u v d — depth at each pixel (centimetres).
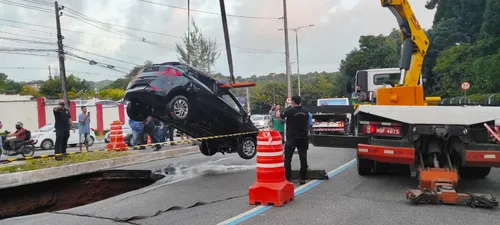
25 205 927
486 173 812
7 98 3822
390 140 715
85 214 642
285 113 805
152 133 1532
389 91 832
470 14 3712
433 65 3753
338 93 6234
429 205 618
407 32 916
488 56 2798
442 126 672
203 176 984
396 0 902
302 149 803
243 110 1120
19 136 1759
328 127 1380
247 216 581
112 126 1507
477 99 2564
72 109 3494
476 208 596
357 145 756
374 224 528
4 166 1020
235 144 1137
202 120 1030
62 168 1013
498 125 670
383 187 761
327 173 917
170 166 1188
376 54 4825
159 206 676
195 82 984
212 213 611
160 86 921
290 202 657
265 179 651
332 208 612
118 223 581
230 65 1047
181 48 3678
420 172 658
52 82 6869
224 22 1035
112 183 1100
